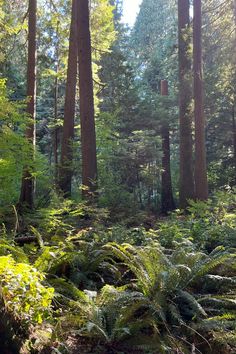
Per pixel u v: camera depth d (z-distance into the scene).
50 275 4.71
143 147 16.08
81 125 10.54
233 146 19.36
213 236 7.11
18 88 17.06
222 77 15.68
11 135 7.80
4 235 5.79
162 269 4.54
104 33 15.53
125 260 4.76
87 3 10.70
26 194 9.91
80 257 5.10
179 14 15.59
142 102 19.61
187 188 14.48
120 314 3.85
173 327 3.97
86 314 3.76
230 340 3.63
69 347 3.37
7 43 14.16
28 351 3.16
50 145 21.58
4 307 3.15
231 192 13.48
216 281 4.88
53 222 6.93
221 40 16.41
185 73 14.73
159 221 9.91
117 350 3.50
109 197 10.27
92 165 10.39
